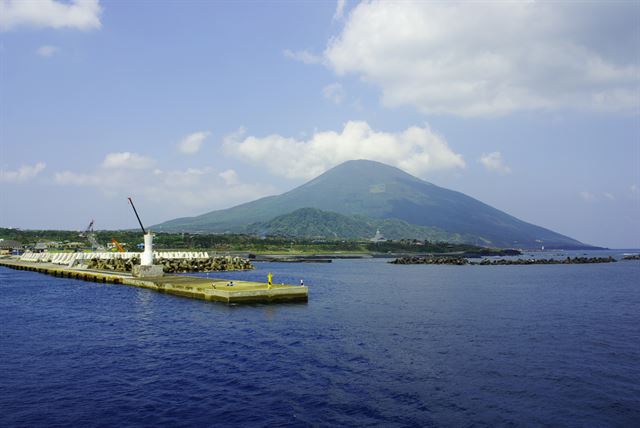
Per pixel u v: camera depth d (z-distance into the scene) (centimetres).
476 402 2692
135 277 9456
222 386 2906
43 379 3061
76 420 2386
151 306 6312
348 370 3266
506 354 3822
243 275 12669
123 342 4134
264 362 3447
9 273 13762
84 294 7850
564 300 7712
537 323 5338
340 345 4028
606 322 5478
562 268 19875
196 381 3003
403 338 4369
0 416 2436
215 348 3891
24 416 2439
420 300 7456
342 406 2588
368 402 2656
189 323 5031
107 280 10056
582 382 3091
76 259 14288
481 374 3238
